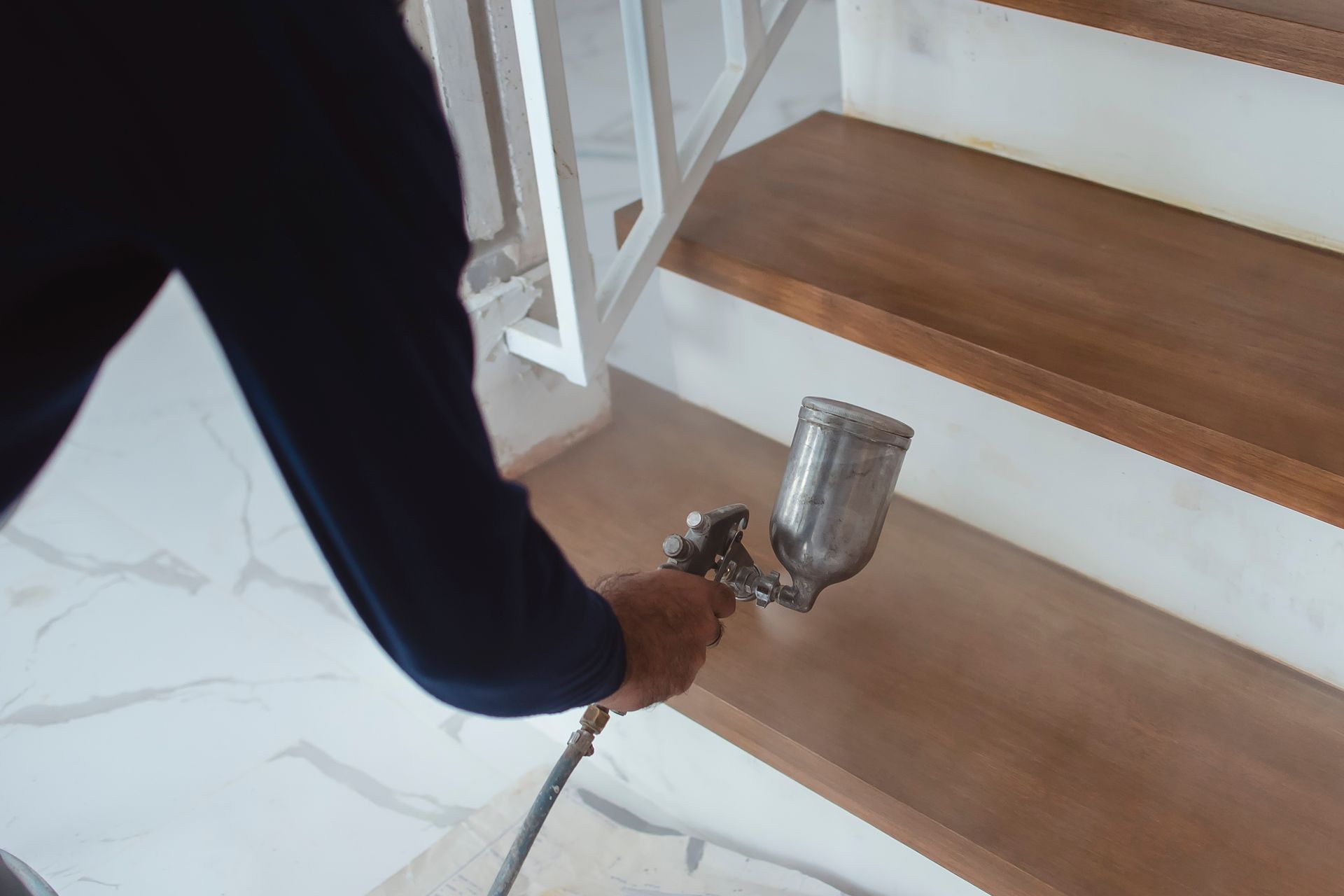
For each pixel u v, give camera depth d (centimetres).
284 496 173
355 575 52
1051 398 92
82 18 37
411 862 117
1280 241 111
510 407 133
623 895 113
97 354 49
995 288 103
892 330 100
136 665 146
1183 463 87
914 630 117
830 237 112
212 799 128
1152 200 119
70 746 135
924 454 129
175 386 197
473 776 131
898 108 135
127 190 40
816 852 115
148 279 47
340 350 44
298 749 134
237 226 41
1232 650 114
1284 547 105
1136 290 103
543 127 96
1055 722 106
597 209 221
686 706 112
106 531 167
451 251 49
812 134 136
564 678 62
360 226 43
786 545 95
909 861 108
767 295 108
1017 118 125
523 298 126
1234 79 107
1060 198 120
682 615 79
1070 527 121
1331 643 107
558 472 139
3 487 54
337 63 42
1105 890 91
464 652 55
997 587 122
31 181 39
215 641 149
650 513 132
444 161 48
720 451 142
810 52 271
